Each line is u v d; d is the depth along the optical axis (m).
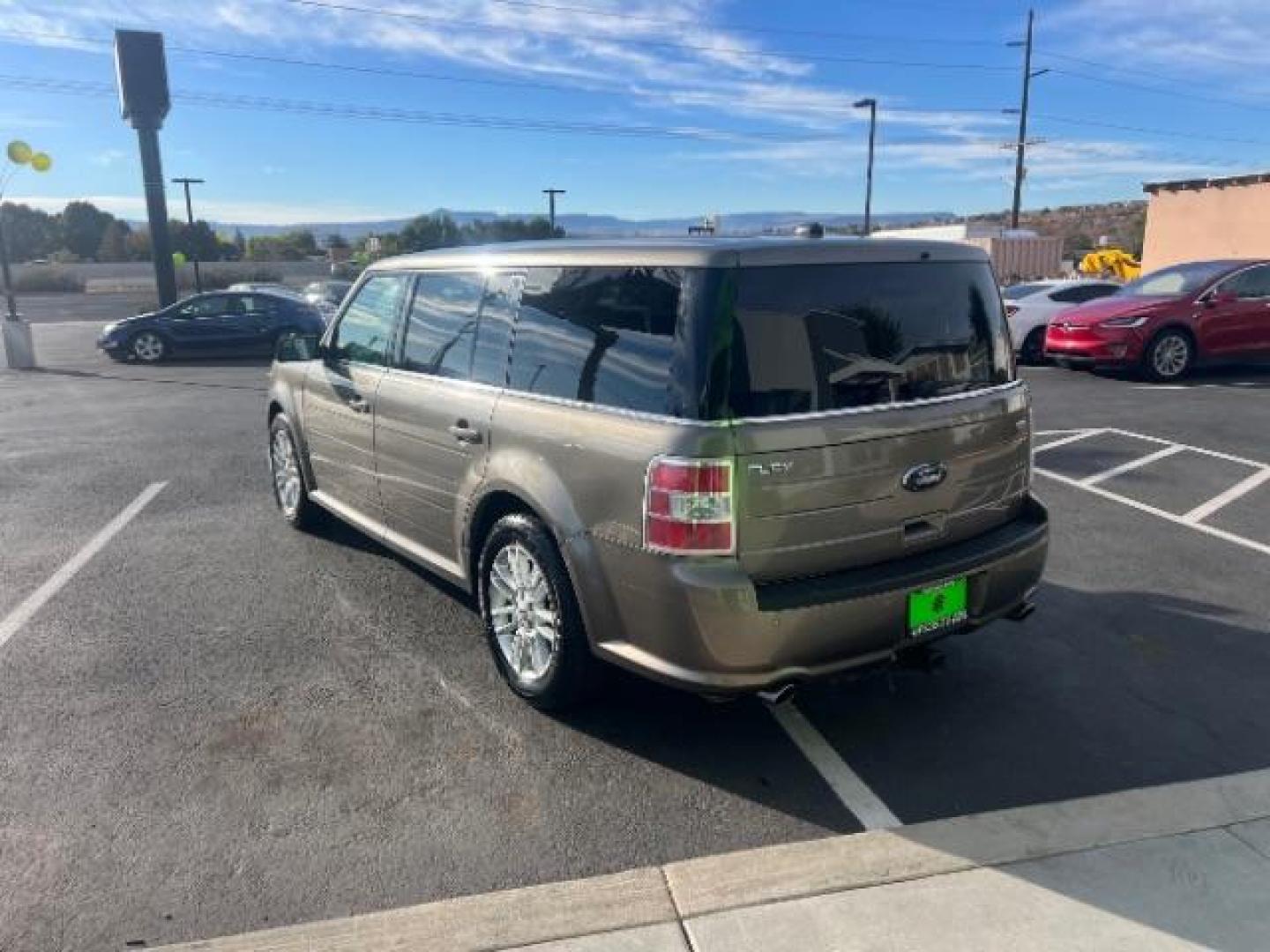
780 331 3.20
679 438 3.08
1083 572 5.53
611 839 3.09
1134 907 2.69
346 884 2.87
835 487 3.24
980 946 2.55
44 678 4.22
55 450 9.39
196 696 4.05
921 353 3.51
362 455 5.11
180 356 18.89
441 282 4.53
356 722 3.84
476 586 4.27
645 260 3.37
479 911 2.71
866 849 2.98
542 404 3.68
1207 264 13.66
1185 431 9.66
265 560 5.80
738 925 2.64
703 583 3.06
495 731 3.78
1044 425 10.11
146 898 2.80
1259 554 5.82
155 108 21.84
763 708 3.96
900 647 3.41
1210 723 3.81
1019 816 3.15
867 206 37.09
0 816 3.19
